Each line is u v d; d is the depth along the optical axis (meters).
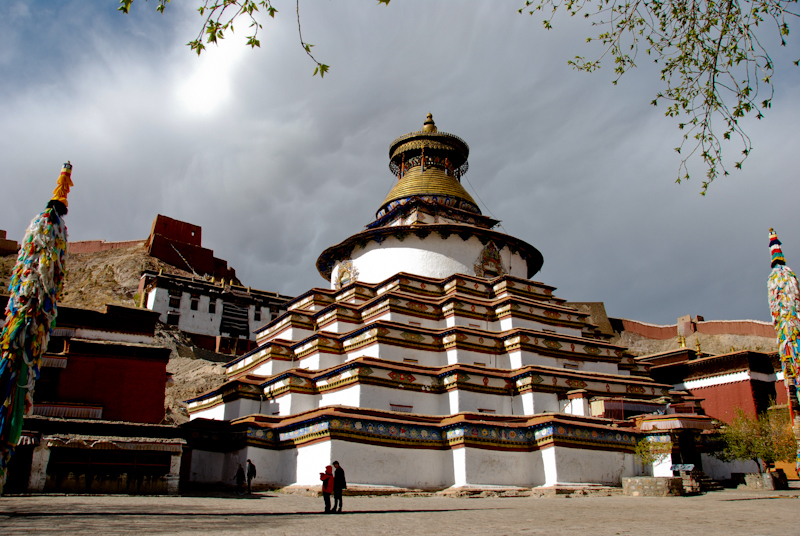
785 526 10.34
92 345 22.78
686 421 22.27
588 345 28.47
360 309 29.61
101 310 24.14
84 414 21.78
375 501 17.61
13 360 10.41
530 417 22.81
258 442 22.48
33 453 18.19
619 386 26.64
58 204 11.61
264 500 17.41
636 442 22.97
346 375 23.81
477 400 24.22
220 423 24.20
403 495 19.69
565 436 21.42
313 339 27.61
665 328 57.44
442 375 24.64
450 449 21.41
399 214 34.59
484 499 18.89
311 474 20.36
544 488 20.31
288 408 24.91
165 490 19.66
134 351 23.55
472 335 26.53
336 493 13.99
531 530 9.94
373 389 23.23
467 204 36.00
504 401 24.80
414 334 26.34
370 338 25.86
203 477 23.31
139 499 16.56
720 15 9.79
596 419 22.80
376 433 20.61
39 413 20.97
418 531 9.81
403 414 21.78
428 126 39.00
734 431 25.44
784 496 19.11
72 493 18.27
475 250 32.56
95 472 18.95
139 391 23.20
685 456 22.89
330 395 24.59
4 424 10.09
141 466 19.59
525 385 24.77
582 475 21.27
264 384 27.05
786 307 16.72
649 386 27.41
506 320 28.52
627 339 57.47
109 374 22.94
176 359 50.59
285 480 21.83
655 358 37.97
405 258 31.98
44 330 10.95
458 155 38.38
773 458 24.08
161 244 78.25
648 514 12.98
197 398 30.67
